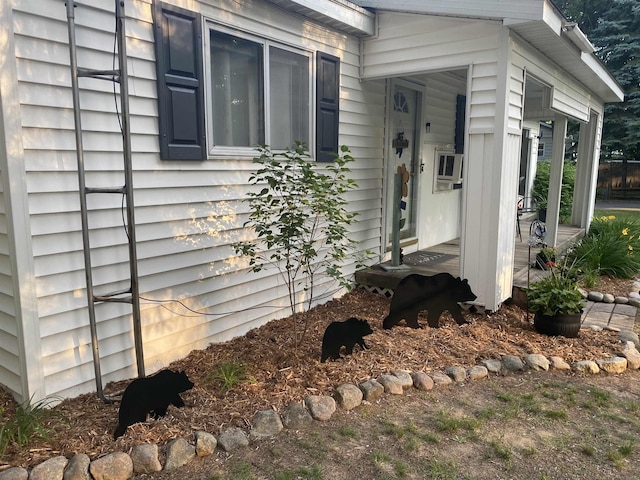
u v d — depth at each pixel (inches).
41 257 115.6
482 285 193.9
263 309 183.5
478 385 142.3
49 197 115.6
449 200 319.0
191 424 112.7
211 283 160.4
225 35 156.1
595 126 388.5
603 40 841.5
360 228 231.1
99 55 123.0
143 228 137.6
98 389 122.8
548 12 170.6
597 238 319.0
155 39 133.6
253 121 170.6
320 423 119.1
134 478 97.7
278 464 103.3
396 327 181.5
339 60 202.8
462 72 263.0
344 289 224.8
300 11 178.5
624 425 122.9
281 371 140.9
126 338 136.6
